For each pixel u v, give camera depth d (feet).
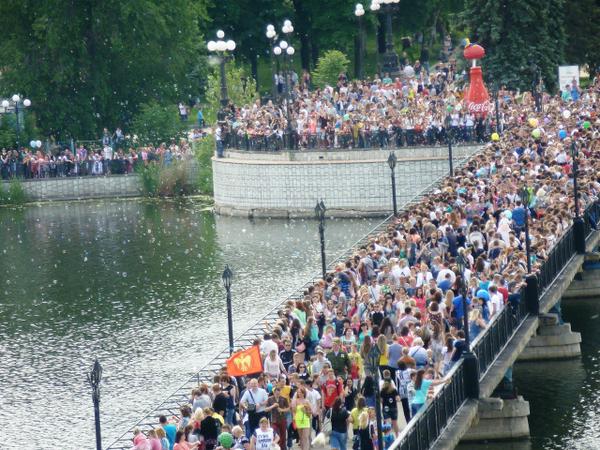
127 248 504.43
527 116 496.23
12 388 343.67
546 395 312.91
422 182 523.70
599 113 469.57
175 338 376.89
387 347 260.21
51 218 589.32
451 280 297.53
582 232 360.48
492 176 394.11
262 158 555.69
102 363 358.84
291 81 616.80
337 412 240.73
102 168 645.92
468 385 258.98
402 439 219.82
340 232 501.56
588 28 618.03
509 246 326.03
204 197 625.41
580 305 385.70
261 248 484.33
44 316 412.36
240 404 247.09
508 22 582.35
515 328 298.97
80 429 310.65
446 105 521.24
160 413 298.97
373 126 530.68
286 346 272.72
